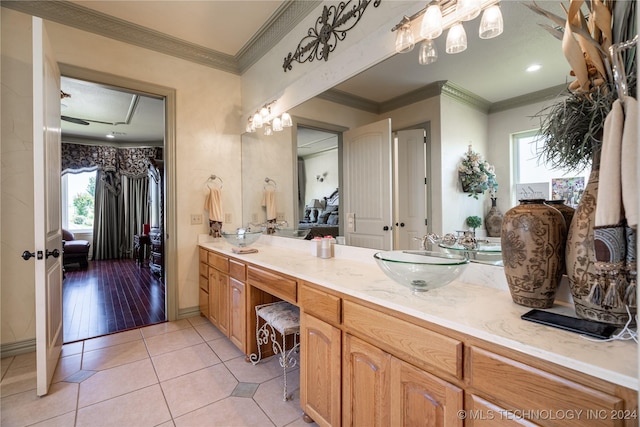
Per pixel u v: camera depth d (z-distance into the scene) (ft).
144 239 19.97
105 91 12.92
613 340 2.65
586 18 3.31
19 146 7.68
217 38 9.91
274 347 7.50
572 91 3.38
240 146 11.46
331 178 7.36
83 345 8.22
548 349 2.52
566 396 2.39
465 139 4.66
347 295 4.42
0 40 7.47
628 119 2.51
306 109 8.06
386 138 5.99
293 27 8.56
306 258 7.20
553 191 3.65
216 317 9.01
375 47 6.12
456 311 3.43
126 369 7.01
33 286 7.84
